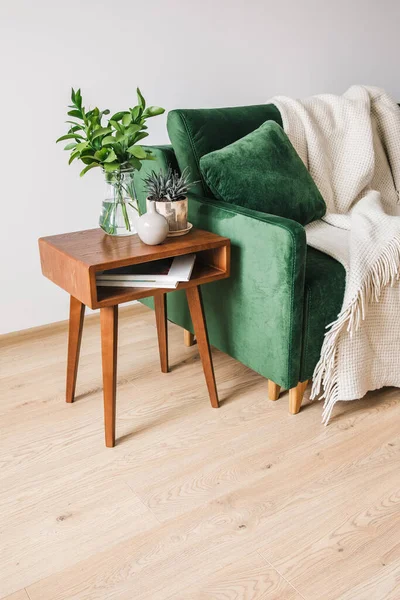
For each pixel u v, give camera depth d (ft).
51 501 4.73
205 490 4.83
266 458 5.19
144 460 5.19
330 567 4.08
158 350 7.18
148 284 5.20
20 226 7.11
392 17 9.61
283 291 5.23
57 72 6.79
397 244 5.65
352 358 5.61
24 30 6.44
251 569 4.07
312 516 4.53
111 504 4.69
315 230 6.59
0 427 5.69
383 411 5.88
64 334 7.70
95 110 5.35
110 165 5.15
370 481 4.90
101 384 6.45
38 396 6.23
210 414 5.85
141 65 7.34
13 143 6.76
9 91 6.56
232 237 5.65
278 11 8.26
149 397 6.16
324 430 5.57
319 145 7.07
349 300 5.40
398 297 5.74
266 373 5.73
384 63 9.86
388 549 4.23
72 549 4.26
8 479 4.98
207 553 4.21
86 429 5.65
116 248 5.21
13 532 4.42
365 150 7.16
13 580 4.01
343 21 9.02
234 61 8.11
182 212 5.55
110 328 5.07
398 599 3.83
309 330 5.45
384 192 7.73
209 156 5.91
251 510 4.60
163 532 4.41
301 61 8.80
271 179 6.14
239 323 5.89
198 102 7.99
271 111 7.06
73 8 6.65
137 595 3.89
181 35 7.51
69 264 5.04
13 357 7.07
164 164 6.59
